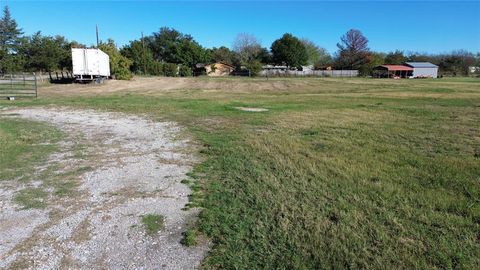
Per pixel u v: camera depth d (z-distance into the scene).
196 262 3.60
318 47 102.38
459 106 18.75
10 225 4.39
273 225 4.28
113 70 43.34
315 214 4.56
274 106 18.53
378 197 5.13
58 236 4.13
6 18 60.81
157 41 95.31
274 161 7.17
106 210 4.87
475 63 87.25
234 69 81.75
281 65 90.81
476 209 4.69
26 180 6.06
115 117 13.84
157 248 3.88
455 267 3.40
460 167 6.68
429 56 94.62
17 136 9.72
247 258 3.61
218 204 4.99
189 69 71.94
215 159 7.45
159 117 13.93
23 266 3.52
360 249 3.72
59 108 16.55
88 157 7.66
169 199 5.26
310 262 3.52
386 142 9.11
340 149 8.23
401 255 3.60
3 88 27.58
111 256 3.72
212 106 18.06
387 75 75.25
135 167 6.92
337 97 25.14
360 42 89.19
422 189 5.49
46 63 54.41
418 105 19.28
